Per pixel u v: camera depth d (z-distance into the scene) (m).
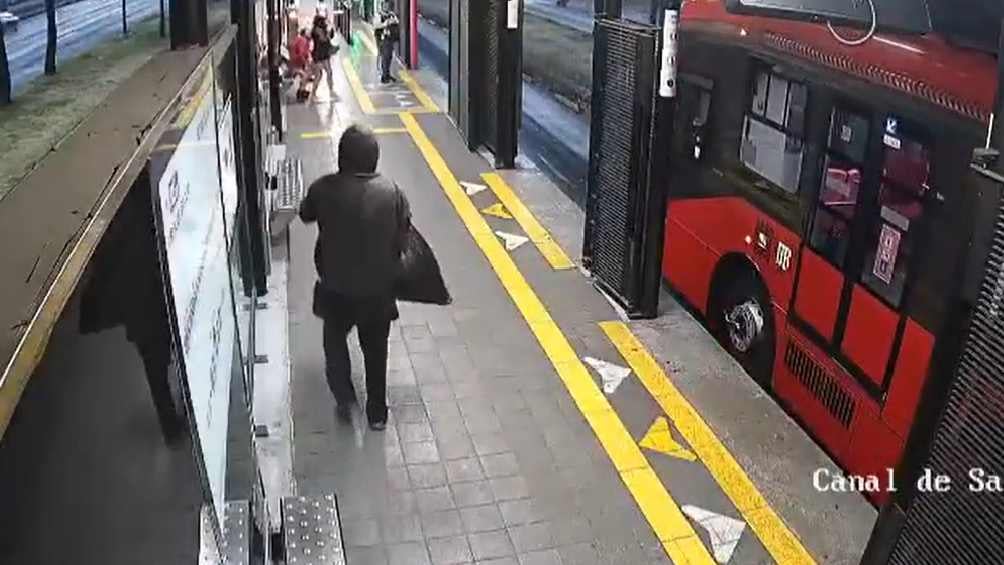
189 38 2.73
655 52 6.84
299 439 5.72
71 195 1.15
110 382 1.19
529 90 18.12
